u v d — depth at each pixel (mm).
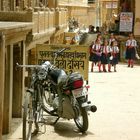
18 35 8734
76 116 8773
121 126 9625
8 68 8438
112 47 20125
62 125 9477
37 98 8438
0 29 6645
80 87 8586
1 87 7062
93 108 8594
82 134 8875
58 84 8641
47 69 8672
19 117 9828
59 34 16781
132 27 26891
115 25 28312
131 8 28422
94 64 22344
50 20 13664
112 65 20453
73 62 11016
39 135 8672
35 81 8516
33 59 12180
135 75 19031
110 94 13758
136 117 10523
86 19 40250
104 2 41188
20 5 13062
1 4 10992
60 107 8758
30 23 9586
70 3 36312
